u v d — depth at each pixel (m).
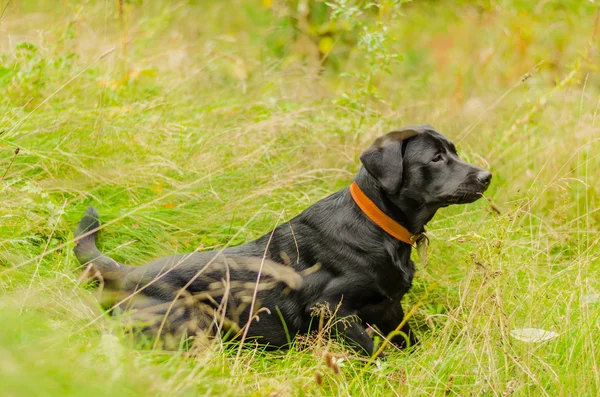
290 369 5.43
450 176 6.09
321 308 5.95
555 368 5.37
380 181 5.98
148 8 12.88
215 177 8.24
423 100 11.09
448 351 5.59
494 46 12.70
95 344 4.88
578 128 9.09
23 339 4.59
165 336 5.88
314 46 12.70
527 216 8.45
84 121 8.44
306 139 9.27
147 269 6.30
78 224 7.00
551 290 6.48
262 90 10.86
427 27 14.38
